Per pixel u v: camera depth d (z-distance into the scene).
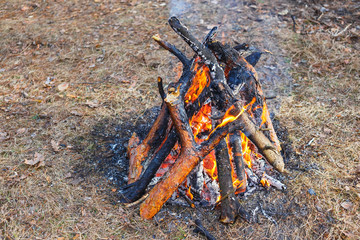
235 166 1.70
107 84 2.37
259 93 1.77
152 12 3.21
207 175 1.73
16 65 2.54
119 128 2.07
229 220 1.61
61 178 1.80
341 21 2.88
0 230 1.60
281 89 2.30
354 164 1.84
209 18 3.03
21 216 1.65
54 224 1.62
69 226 1.61
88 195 1.73
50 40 2.78
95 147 1.96
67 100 2.25
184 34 1.52
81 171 1.83
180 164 1.57
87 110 2.18
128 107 2.20
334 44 2.62
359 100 2.20
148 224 1.62
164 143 1.69
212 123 1.76
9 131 2.04
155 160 1.68
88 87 2.35
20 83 2.37
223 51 1.69
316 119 2.09
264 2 3.28
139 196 1.70
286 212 1.67
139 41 2.75
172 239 1.58
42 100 2.25
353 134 1.99
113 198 1.72
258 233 1.60
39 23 3.05
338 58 2.51
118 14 3.19
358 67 2.43
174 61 2.54
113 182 1.79
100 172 1.83
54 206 1.68
